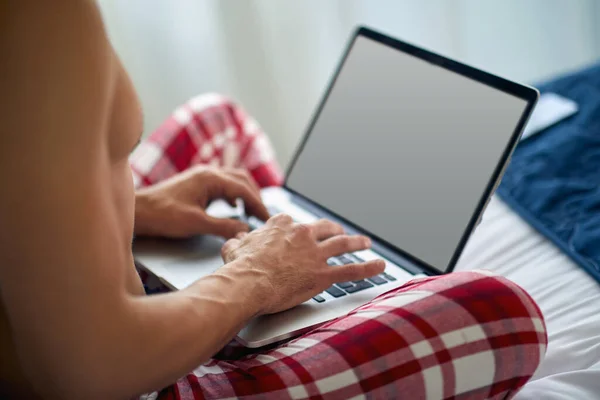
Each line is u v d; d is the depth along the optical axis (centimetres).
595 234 104
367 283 88
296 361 67
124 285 58
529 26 205
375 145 108
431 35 195
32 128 52
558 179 121
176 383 69
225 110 130
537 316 69
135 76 171
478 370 67
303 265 78
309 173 115
